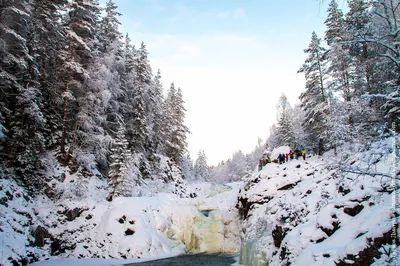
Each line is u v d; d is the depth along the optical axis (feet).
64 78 84.12
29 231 53.31
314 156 85.66
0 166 61.72
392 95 19.76
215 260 61.11
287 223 44.93
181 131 152.56
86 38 84.74
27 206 58.13
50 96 81.71
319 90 90.22
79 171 75.77
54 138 82.99
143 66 118.93
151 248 64.64
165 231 73.10
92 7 84.69
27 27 72.13
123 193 77.87
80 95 84.89
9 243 45.32
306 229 37.04
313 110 86.33
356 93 71.15
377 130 19.03
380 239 23.07
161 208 79.46
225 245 72.49
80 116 78.95
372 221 26.23
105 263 56.75
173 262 58.75
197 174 231.50
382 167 34.47
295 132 151.74
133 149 106.01
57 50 86.43
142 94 110.42
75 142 83.10
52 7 80.79
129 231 65.82
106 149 86.99
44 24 79.05
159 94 150.00
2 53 61.82
